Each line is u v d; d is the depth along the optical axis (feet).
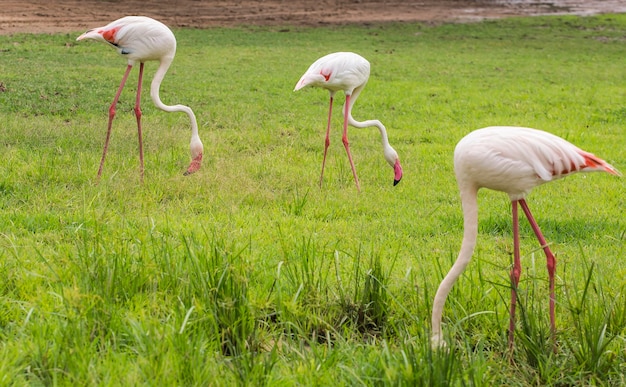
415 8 224.94
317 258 46.42
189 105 99.76
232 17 192.65
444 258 47.70
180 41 156.04
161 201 59.26
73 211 54.29
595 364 34.04
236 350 34.42
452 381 30.73
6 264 42.04
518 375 34.50
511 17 216.54
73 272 39.27
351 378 31.30
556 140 34.04
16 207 54.80
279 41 162.50
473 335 37.50
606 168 33.76
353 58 65.87
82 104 94.63
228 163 70.95
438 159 78.18
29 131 76.38
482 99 112.88
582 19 215.51
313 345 34.09
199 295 37.06
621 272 41.42
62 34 154.40
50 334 33.55
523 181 33.63
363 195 63.98
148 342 32.01
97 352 32.37
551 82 129.80
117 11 186.70
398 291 40.93
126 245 42.63
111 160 68.54
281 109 101.24
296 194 62.49
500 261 47.47
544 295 38.34
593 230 56.49
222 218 54.60
